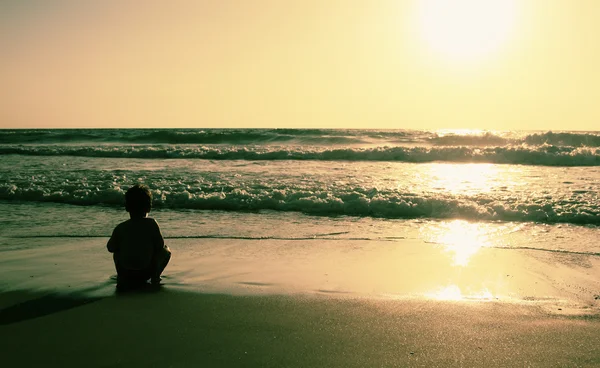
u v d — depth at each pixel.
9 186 9.49
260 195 8.63
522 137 22.95
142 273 3.90
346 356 2.49
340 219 7.26
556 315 3.18
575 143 21.81
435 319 3.08
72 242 5.58
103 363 2.39
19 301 3.44
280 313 3.19
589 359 2.47
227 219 7.22
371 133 33.38
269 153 17.59
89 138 30.58
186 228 6.54
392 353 2.53
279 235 6.09
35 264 4.54
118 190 9.01
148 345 2.62
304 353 2.52
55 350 2.56
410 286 3.91
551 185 10.03
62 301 3.44
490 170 13.47
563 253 5.16
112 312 3.20
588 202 7.91
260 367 2.35
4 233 6.12
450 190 9.29
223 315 3.14
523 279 4.16
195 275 4.21
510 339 2.74
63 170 12.77
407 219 7.29
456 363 2.41
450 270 4.45
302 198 8.27
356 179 10.99
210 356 2.48
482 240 5.83
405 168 13.98
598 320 3.08
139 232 3.97
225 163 15.54
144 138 29.62
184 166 14.35
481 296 3.66
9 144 28.38
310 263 4.68
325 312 3.21
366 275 4.24
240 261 4.75
